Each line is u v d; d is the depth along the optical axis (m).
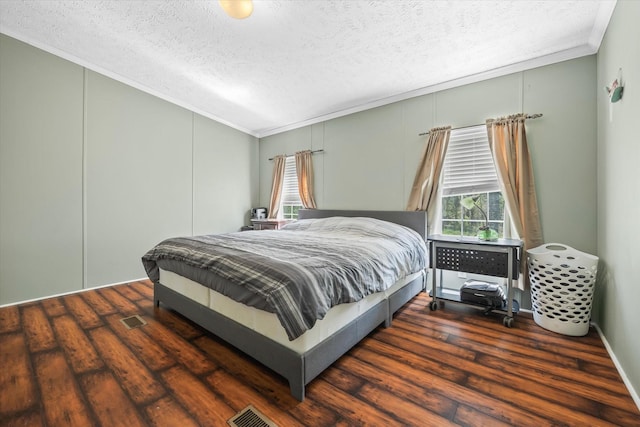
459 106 3.02
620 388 1.48
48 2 2.20
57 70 2.91
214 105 4.09
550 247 2.41
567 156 2.44
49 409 1.31
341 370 1.65
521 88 2.66
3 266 2.63
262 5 2.06
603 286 2.08
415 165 3.33
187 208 4.17
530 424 1.23
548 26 2.17
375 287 1.97
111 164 3.35
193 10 2.18
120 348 1.88
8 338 2.01
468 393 1.44
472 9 2.04
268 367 1.58
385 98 3.57
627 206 1.60
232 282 1.66
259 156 5.35
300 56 2.74
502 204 2.81
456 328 2.23
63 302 2.77
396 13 2.12
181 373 1.61
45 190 2.86
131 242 3.55
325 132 4.25
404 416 1.28
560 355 1.81
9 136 2.64
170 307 2.45
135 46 2.73
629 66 1.57
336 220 3.48
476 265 2.46
